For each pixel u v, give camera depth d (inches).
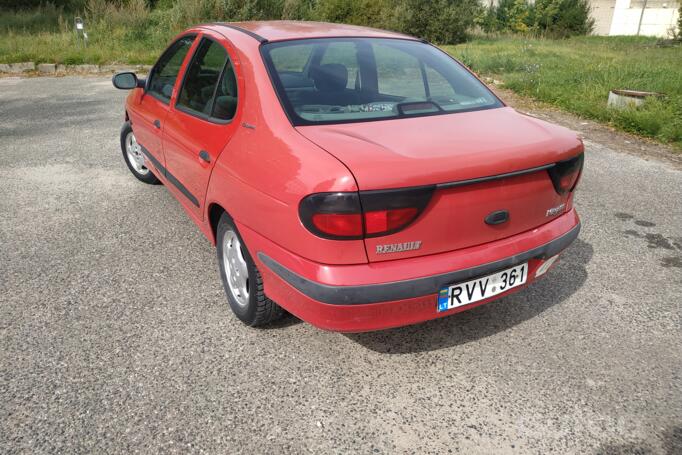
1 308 123.5
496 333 116.9
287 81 106.6
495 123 104.9
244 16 600.1
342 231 81.6
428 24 757.9
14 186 205.5
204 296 129.9
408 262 87.2
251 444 86.2
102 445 85.0
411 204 82.8
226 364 105.2
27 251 152.2
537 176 95.7
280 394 97.4
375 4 749.3
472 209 89.2
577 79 421.4
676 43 789.9
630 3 1051.9
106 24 625.9
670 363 107.3
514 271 98.9
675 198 200.4
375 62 118.7
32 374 101.3
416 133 95.3
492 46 717.9
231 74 116.5
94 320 119.2
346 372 103.7
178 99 142.7
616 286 137.1
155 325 117.7
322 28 131.2
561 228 104.9
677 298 131.5
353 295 84.1
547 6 980.6
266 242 95.4
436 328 118.5
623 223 177.5
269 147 95.8
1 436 86.5
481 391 99.1
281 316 114.3
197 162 123.0
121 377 100.8
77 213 179.9
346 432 89.2
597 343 113.6
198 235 163.8
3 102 373.4
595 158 252.1
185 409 93.2
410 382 101.3
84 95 398.6
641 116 297.4
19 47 552.1
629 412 94.2
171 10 633.6
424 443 87.2
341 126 97.4
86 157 243.4
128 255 150.4
